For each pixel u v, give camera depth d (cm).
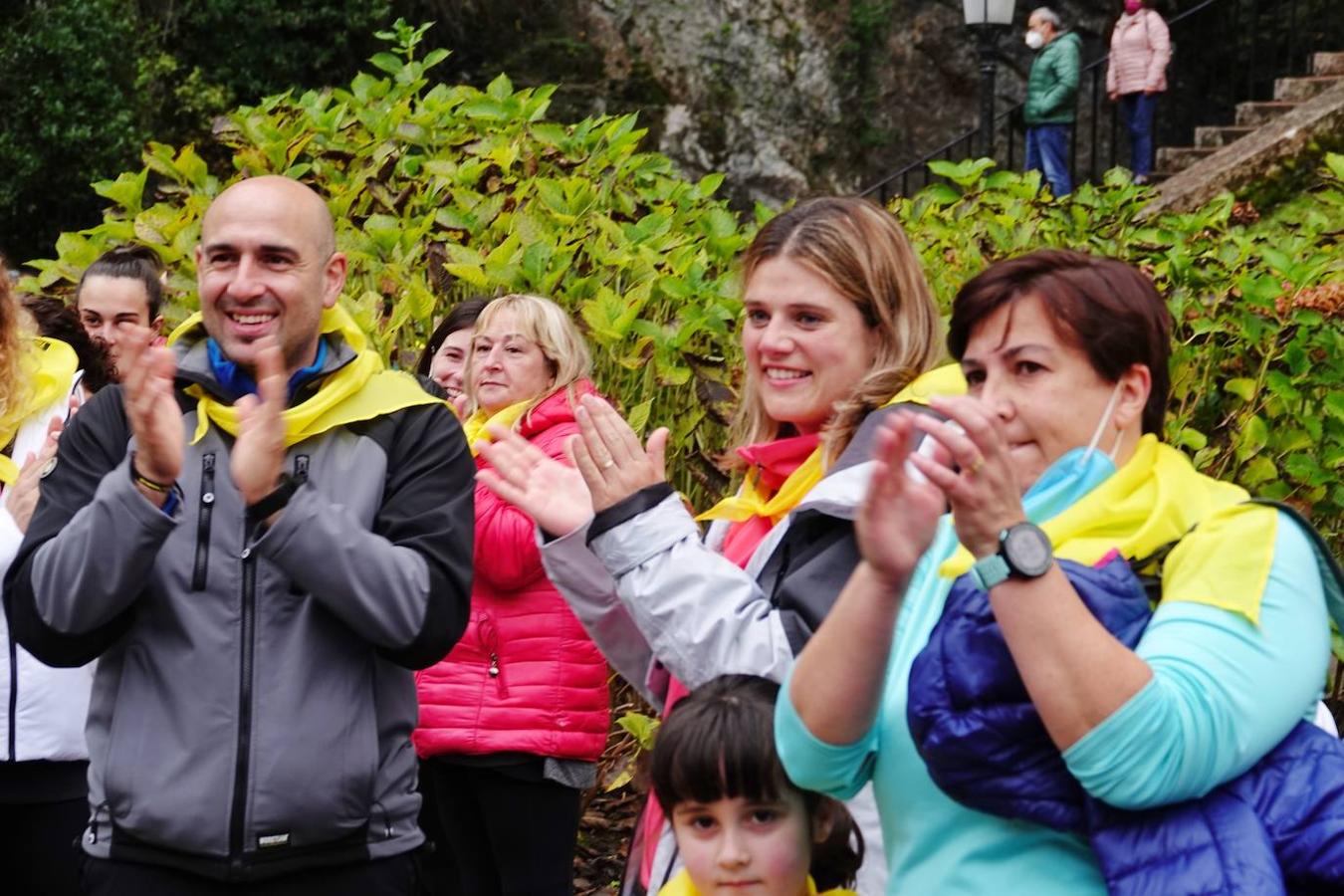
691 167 1986
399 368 548
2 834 389
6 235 1761
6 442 407
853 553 270
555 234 577
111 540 294
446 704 428
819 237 294
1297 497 588
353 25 1906
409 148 752
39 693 379
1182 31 2041
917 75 2056
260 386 297
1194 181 1226
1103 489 215
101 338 511
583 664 430
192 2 1864
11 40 1717
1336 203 754
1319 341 584
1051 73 1555
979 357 222
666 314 561
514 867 431
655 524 273
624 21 1998
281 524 298
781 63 2020
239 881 303
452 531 321
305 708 307
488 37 1975
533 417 448
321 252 326
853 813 262
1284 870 200
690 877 253
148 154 635
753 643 263
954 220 679
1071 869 207
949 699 208
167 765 305
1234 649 199
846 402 287
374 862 318
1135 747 192
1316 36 1980
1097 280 217
